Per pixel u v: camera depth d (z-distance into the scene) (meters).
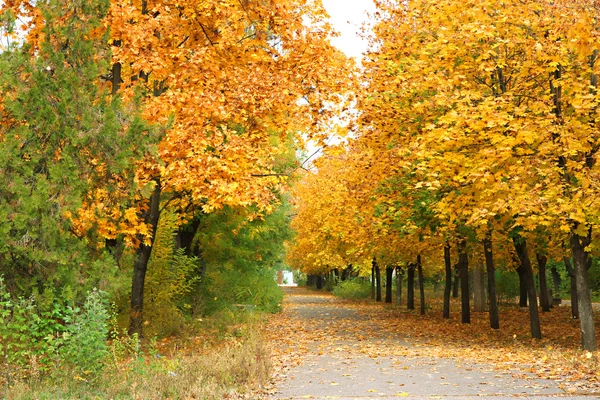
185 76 13.84
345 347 15.86
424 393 8.94
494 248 26.05
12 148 9.52
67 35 10.79
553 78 14.84
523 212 12.97
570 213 12.58
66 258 9.69
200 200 19.42
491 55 15.14
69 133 10.07
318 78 14.77
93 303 9.38
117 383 8.84
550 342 17.86
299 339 18.42
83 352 8.87
